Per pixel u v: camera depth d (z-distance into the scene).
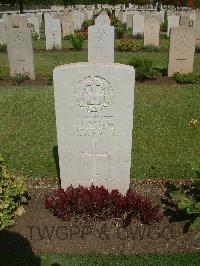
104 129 2.38
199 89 5.29
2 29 8.53
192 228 2.40
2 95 5.01
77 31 11.66
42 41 10.00
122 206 2.44
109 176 2.55
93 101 2.30
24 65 5.81
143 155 3.38
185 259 2.17
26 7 22.02
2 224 2.34
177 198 2.47
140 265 2.12
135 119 4.21
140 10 16.81
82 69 2.21
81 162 2.51
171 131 3.90
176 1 18.05
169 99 4.88
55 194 2.59
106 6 21.75
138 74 5.77
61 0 22.77
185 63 5.88
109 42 5.66
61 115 2.35
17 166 3.20
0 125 4.07
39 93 5.09
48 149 3.51
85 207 2.45
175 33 5.68
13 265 2.11
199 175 2.64
